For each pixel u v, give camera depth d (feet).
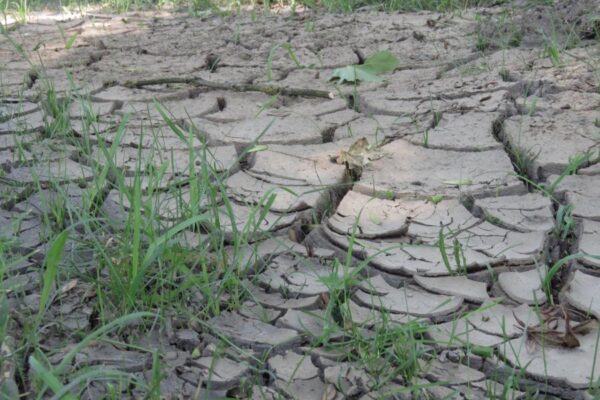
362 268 8.74
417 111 13.01
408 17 18.90
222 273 8.68
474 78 14.33
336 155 11.55
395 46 16.71
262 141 12.01
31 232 9.55
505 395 6.84
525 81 13.83
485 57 15.55
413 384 7.12
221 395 7.13
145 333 7.82
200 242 8.88
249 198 10.36
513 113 12.94
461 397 7.00
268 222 9.78
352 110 13.37
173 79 14.53
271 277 8.75
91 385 7.09
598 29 15.89
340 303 8.17
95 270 8.69
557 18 16.57
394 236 9.53
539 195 10.21
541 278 8.42
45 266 8.77
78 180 10.81
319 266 8.99
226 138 12.16
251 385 7.22
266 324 8.00
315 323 8.02
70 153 11.69
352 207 10.13
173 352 7.59
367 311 8.21
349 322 7.86
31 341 7.41
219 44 17.38
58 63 16.17
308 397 7.07
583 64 14.51
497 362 7.39
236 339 7.74
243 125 12.69
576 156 10.82
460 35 17.15
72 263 8.50
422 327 7.62
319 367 7.43
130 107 13.58
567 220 9.37
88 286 8.43
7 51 17.15
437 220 9.78
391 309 8.21
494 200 10.14
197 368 7.38
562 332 7.67
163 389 7.12
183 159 11.51
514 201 10.11
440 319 8.07
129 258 8.40
